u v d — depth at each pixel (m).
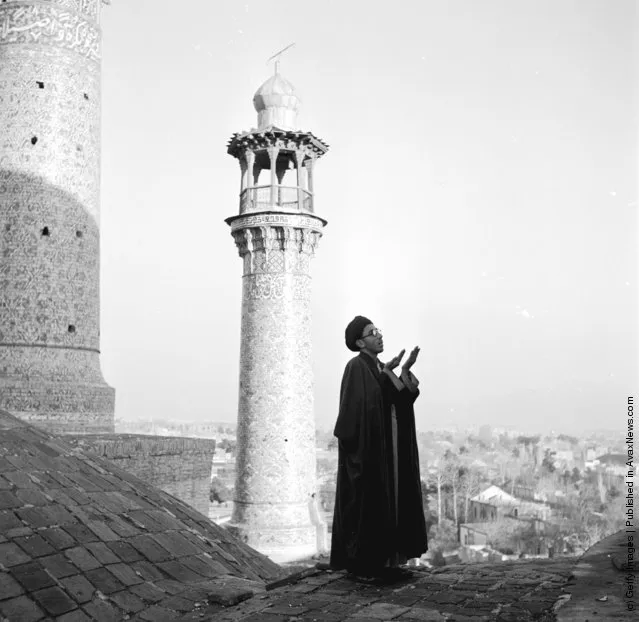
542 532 59.97
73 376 23.53
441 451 93.19
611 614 4.32
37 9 24.31
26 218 23.47
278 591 6.25
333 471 59.38
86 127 24.94
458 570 6.75
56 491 7.67
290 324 25.78
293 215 25.89
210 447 24.38
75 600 5.89
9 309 23.06
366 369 6.39
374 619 5.21
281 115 27.36
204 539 8.42
